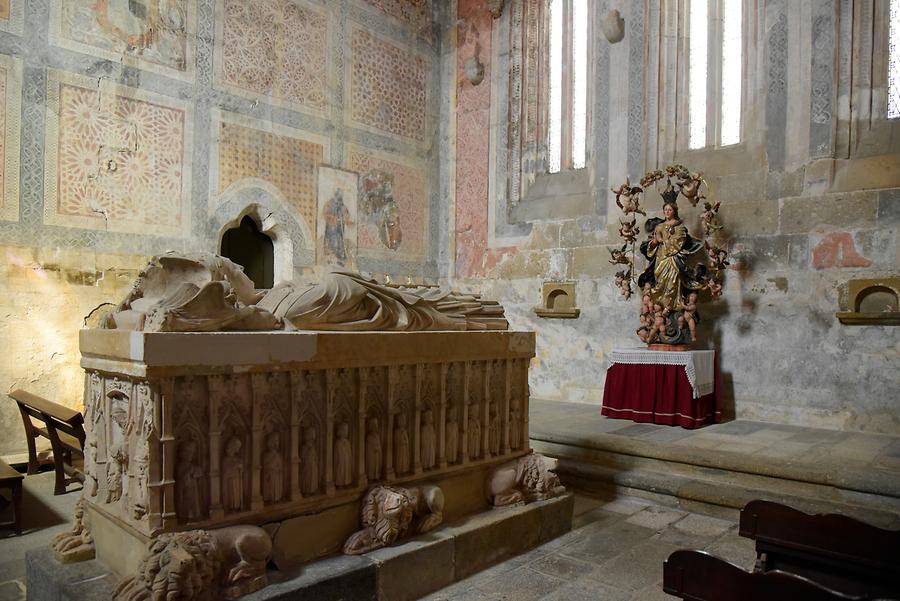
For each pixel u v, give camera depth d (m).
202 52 6.99
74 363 5.93
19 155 5.65
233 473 2.63
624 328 7.95
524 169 9.22
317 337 2.90
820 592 1.88
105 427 2.79
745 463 4.69
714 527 4.16
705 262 7.30
